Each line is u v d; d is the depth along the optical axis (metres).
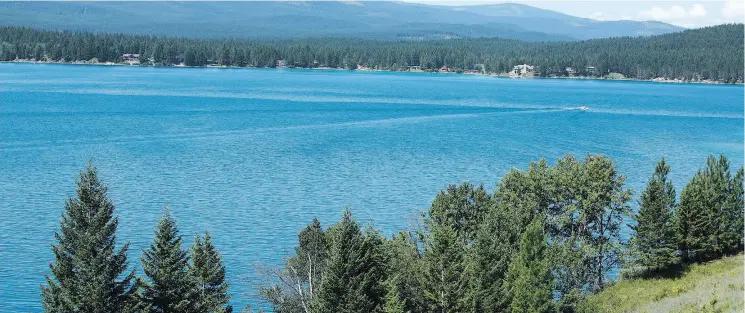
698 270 74.94
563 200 73.56
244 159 143.25
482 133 191.75
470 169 139.62
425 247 65.00
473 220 68.75
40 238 87.12
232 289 71.38
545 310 54.41
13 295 69.94
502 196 74.25
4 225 91.69
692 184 80.38
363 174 131.75
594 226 76.25
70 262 53.91
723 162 81.62
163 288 54.88
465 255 58.53
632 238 76.19
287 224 96.69
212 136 171.38
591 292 70.81
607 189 73.69
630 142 182.75
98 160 136.50
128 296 54.75
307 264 61.72
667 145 179.00
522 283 54.06
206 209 103.06
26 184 114.69
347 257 53.38
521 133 194.00
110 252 53.84
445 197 70.00
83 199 54.47
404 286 58.25
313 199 111.31
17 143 150.62
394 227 96.25
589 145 175.12
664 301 62.53
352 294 52.16
